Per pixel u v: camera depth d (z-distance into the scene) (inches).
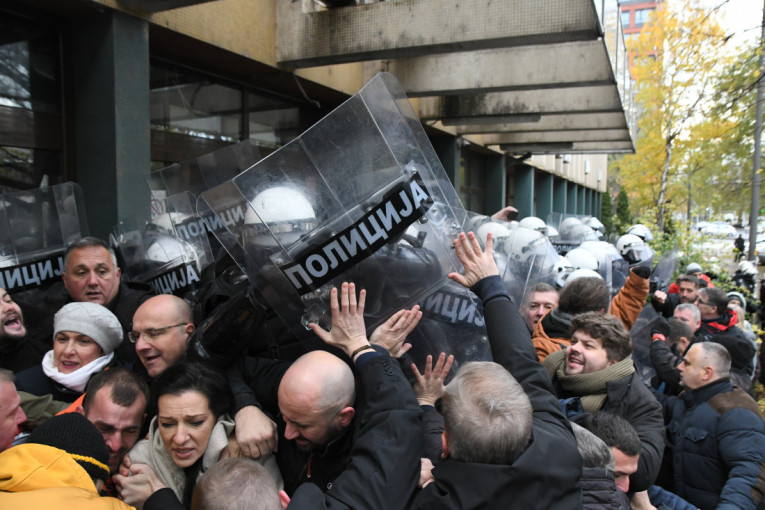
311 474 68.0
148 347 78.3
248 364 78.4
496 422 53.1
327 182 67.1
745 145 305.6
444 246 72.4
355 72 276.8
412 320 69.2
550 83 245.6
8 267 107.0
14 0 154.0
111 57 158.6
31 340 100.3
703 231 356.8
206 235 107.8
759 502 88.5
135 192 165.8
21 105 161.0
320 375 62.2
